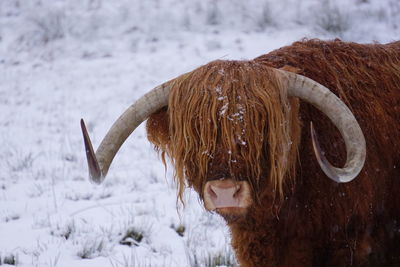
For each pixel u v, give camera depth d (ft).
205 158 21.97
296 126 23.50
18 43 112.37
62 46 109.81
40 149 63.62
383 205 26.27
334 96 22.06
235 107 21.94
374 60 27.84
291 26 107.14
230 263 35.14
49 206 45.88
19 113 81.25
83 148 63.52
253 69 22.94
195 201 46.62
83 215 43.93
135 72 96.73
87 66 101.65
